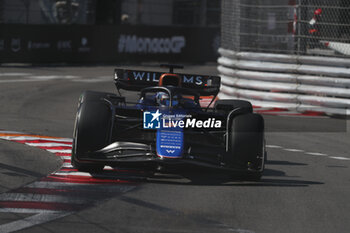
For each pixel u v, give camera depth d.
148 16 122.88
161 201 20.39
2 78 69.31
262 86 52.50
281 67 51.53
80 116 22.75
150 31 106.31
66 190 21.31
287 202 21.23
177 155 22.16
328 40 51.81
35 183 22.28
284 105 51.16
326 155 32.47
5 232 16.20
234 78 56.16
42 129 36.78
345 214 19.95
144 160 21.77
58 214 18.17
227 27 59.56
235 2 56.66
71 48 94.38
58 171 24.56
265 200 21.36
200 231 17.16
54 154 28.75
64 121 40.81
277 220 18.83
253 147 23.14
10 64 89.12
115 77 29.48
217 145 25.56
